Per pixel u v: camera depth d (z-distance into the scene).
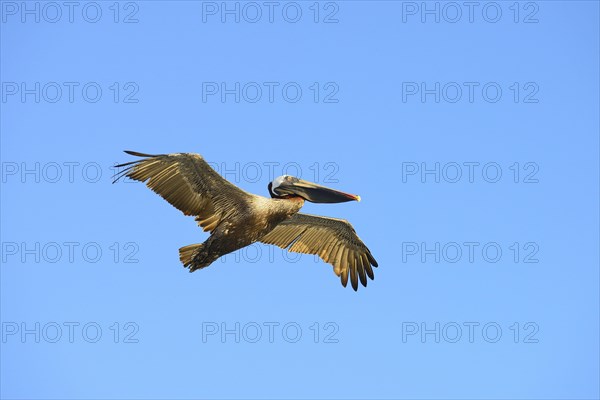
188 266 16.05
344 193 16.59
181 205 15.57
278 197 16.70
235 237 15.93
